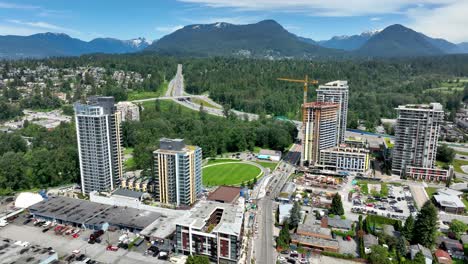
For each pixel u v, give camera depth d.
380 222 191.38
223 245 148.38
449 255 158.62
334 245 164.75
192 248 155.62
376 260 151.12
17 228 184.38
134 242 168.12
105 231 181.12
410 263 148.75
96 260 154.25
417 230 168.62
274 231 184.25
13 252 153.38
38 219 194.62
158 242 168.50
